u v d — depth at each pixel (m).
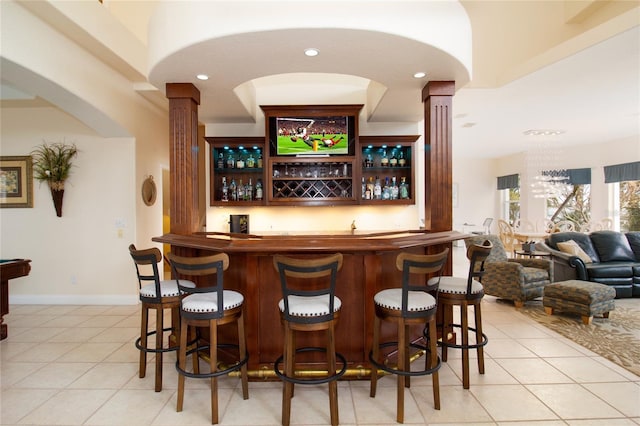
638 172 6.53
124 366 2.76
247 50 2.52
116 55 3.63
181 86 3.12
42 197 4.53
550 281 4.45
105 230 4.52
